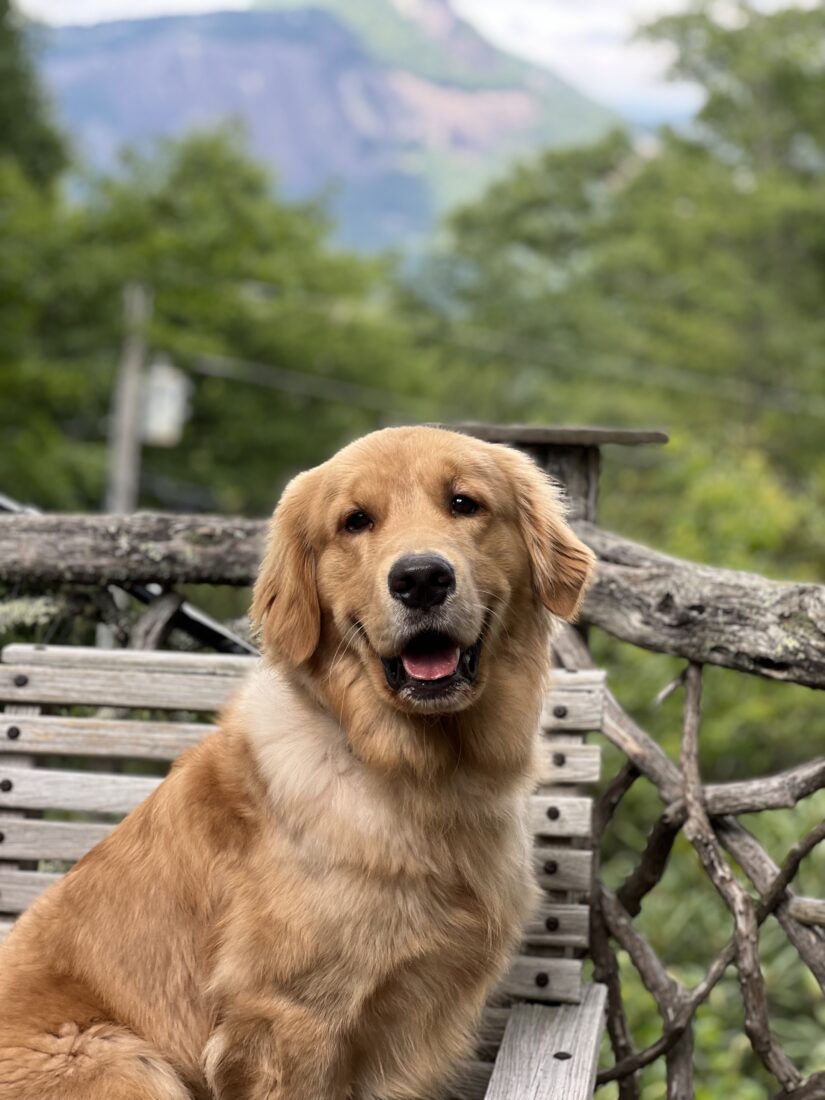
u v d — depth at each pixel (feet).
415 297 147.43
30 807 12.19
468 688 9.48
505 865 10.09
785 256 110.93
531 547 10.35
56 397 70.18
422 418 102.32
